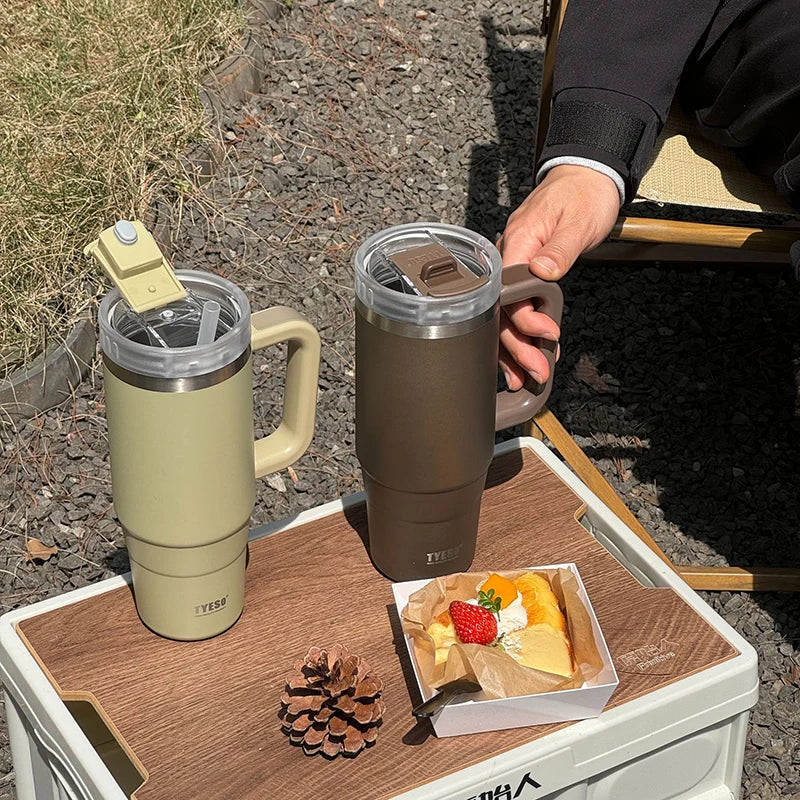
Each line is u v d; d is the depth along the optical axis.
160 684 1.03
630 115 1.35
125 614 1.10
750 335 2.38
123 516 0.98
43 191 2.32
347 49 3.03
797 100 1.43
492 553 1.17
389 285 0.99
